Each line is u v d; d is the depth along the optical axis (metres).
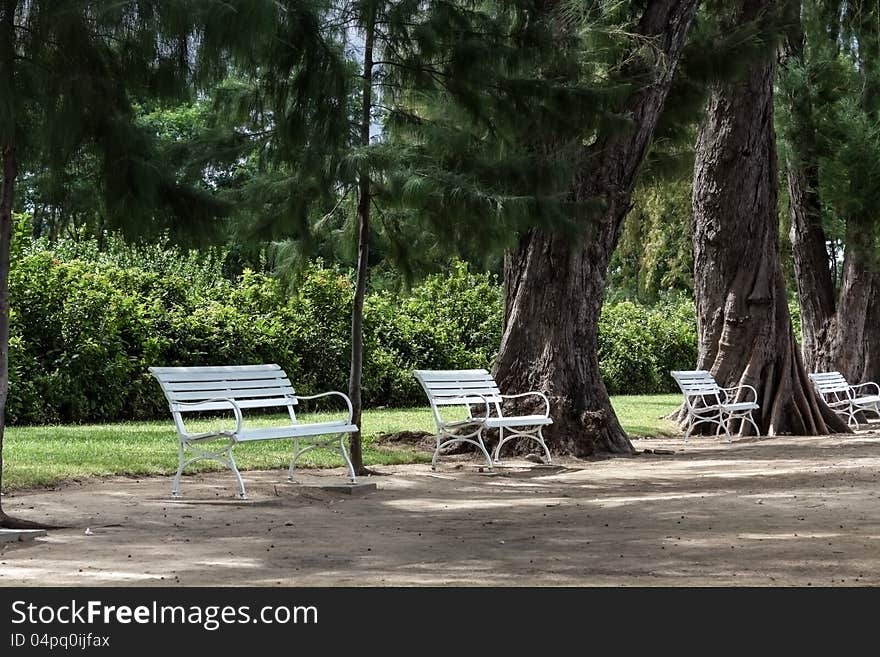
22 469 10.05
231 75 9.23
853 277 22.86
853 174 20.59
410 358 22.06
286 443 13.55
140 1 6.84
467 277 24.91
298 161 9.61
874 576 5.78
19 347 15.11
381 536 7.23
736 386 18.70
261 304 19.47
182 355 17.62
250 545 6.83
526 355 13.98
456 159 10.52
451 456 13.39
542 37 10.70
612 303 35.78
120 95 7.32
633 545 6.77
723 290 19.20
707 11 18.42
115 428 14.63
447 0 10.48
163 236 8.03
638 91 13.66
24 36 7.02
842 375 22.45
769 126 19.34
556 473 11.77
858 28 22.92
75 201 7.68
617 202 14.14
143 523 7.76
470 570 5.97
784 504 8.63
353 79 9.42
